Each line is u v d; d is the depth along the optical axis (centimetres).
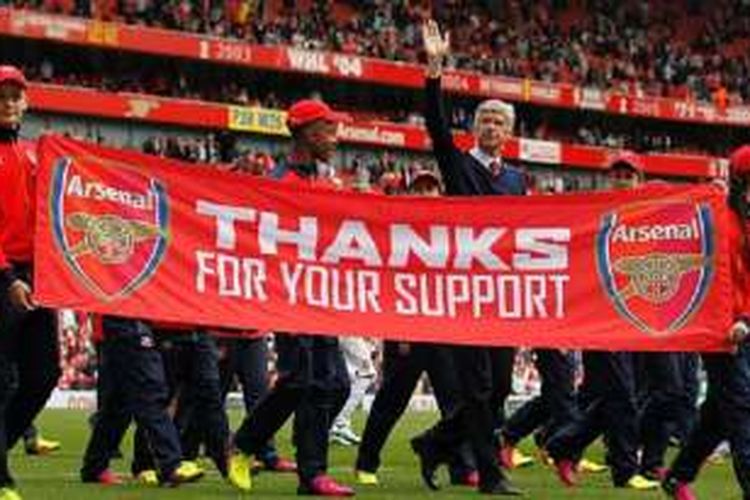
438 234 1592
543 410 2027
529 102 7894
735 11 9356
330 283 1564
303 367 1523
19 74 1403
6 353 1340
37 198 1411
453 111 7731
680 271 1509
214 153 6600
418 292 1587
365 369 2670
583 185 8038
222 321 1505
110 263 1450
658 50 8838
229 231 1523
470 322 1583
